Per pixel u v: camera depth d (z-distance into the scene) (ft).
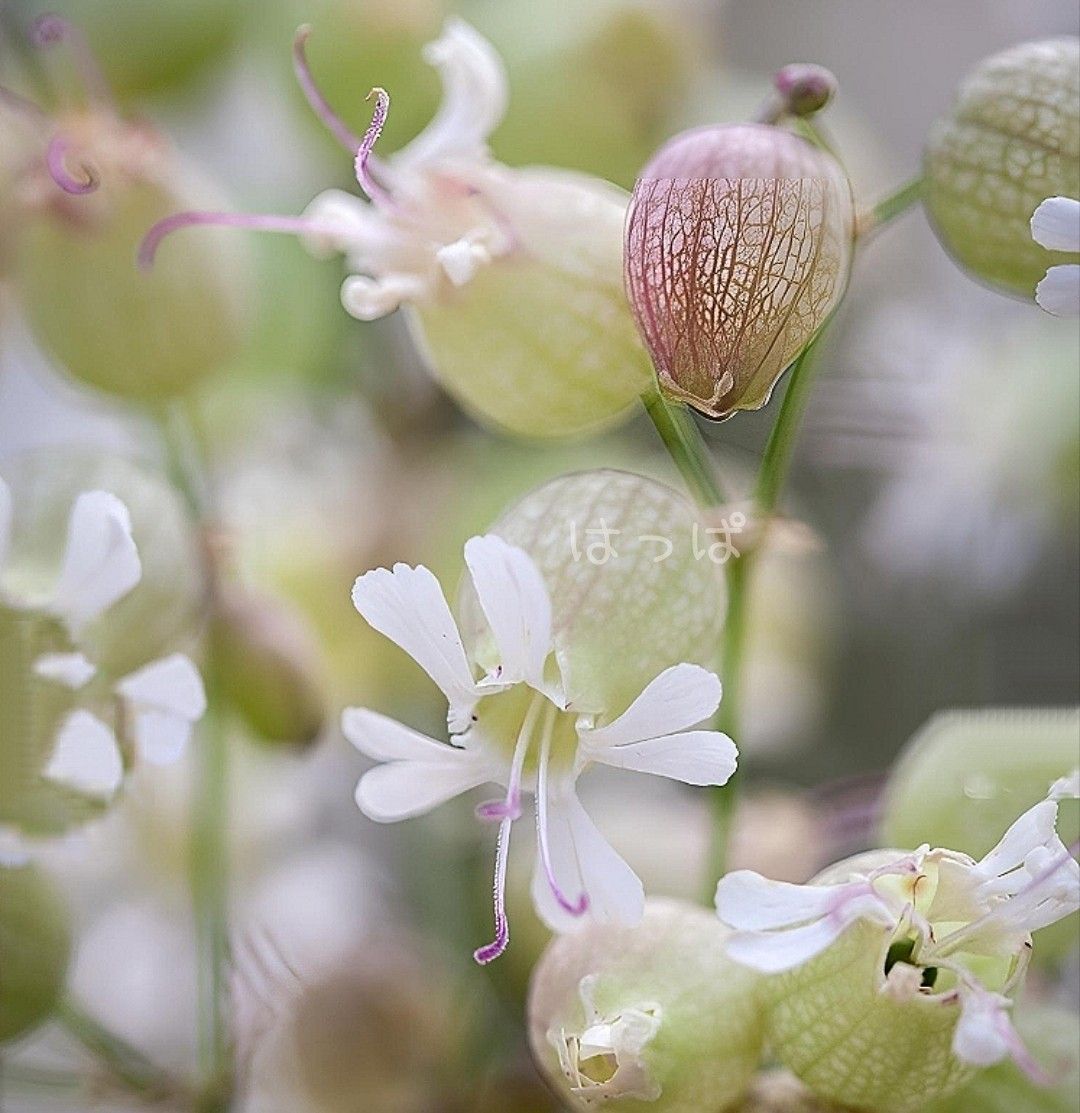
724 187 0.64
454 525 0.83
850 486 0.93
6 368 0.93
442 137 0.71
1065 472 0.87
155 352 0.77
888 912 0.64
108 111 0.77
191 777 0.82
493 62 0.71
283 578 0.85
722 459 0.79
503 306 0.69
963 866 0.65
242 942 0.77
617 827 0.79
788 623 0.89
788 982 0.66
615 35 0.83
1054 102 0.69
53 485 0.72
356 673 0.85
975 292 0.93
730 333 0.64
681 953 0.66
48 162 0.76
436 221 0.70
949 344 0.91
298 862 0.87
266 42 0.85
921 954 0.65
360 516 0.87
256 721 0.76
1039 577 0.90
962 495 0.90
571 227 0.69
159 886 0.86
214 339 0.78
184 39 0.85
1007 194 0.69
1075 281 0.66
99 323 0.77
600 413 0.70
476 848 0.82
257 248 0.84
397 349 0.89
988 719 0.72
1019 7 1.07
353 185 0.85
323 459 0.89
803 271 0.64
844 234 0.65
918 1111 0.67
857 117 1.03
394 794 0.67
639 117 0.84
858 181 0.88
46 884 0.74
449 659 0.66
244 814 0.85
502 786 0.67
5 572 0.70
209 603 0.75
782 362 0.64
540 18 0.84
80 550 0.69
